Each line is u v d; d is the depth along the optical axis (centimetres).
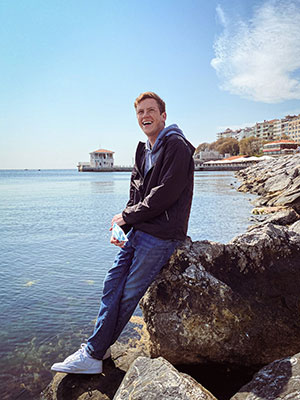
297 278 268
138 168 273
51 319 380
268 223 304
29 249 728
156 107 261
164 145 240
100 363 257
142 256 248
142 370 200
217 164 10294
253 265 276
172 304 267
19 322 372
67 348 318
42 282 507
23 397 246
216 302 259
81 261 628
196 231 912
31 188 3434
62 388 245
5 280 516
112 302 255
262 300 262
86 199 2069
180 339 261
